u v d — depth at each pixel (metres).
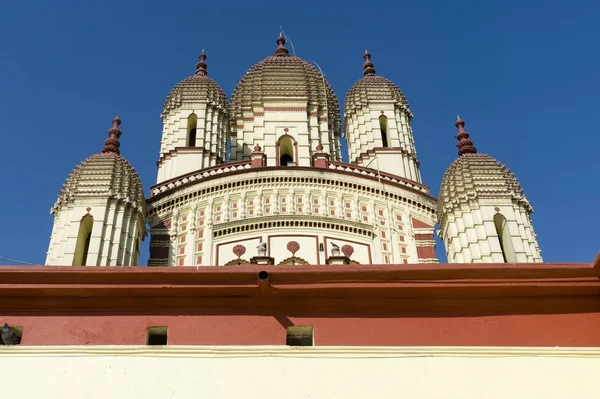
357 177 34.50
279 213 32.38
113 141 34.38
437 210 33.50
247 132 39.44
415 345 14.10
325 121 39.12
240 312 14.52
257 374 13.42
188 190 33.66
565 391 13.43
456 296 14.77
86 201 30.33
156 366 13.52
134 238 30.56
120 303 14.60
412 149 40.47
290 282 14.63
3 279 14.53
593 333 14.43
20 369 13.46
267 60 42.66
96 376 13.38
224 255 30.97
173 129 39.56
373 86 42.78
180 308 14.58
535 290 14.74
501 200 31.28
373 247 32.03
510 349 13.99
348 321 14.44
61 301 14.59
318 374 13.46
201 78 42.25
